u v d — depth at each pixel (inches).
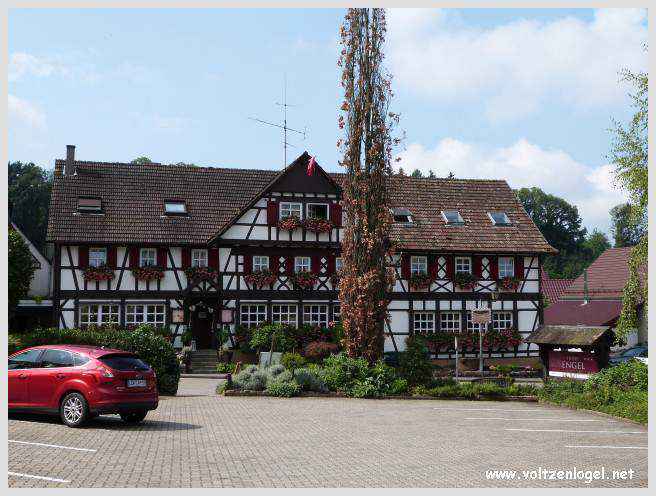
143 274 1291.8
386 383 892.0
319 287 1370.6
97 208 1318.9
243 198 1434.5
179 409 687.1
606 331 957.2
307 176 1375.5
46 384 542.3
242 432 552.7
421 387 901.8
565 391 880.3
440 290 1403.8
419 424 633.6
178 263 1321.4
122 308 1285.7
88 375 533.0
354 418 663.1
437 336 1364.4
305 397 852.0
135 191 1378.0
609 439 576.7
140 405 546.3
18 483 360.8
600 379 865.5
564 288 2303.2
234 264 1343.5
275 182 1350.9
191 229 1342.3
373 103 965.8
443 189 1536.7
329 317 1369.3
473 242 1430.9
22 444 457.7
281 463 434.0
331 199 1381.6
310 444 506.6
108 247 1290.6
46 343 807.1
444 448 506.3
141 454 445.1
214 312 1331.2
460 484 390.9
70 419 533.6
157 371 823.1
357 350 935.0
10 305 1349.7
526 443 542.0
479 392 904.3
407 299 1385.3
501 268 1448.1
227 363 1268.5
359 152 961.5
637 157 828.0
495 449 508.4
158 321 1305.4
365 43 973.8
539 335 1036.5
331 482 386.3
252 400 800.3
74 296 1267.2
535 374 1321.4
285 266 1362.0
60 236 1259.8
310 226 1355.8
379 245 949.2
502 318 1430.9
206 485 371.2
